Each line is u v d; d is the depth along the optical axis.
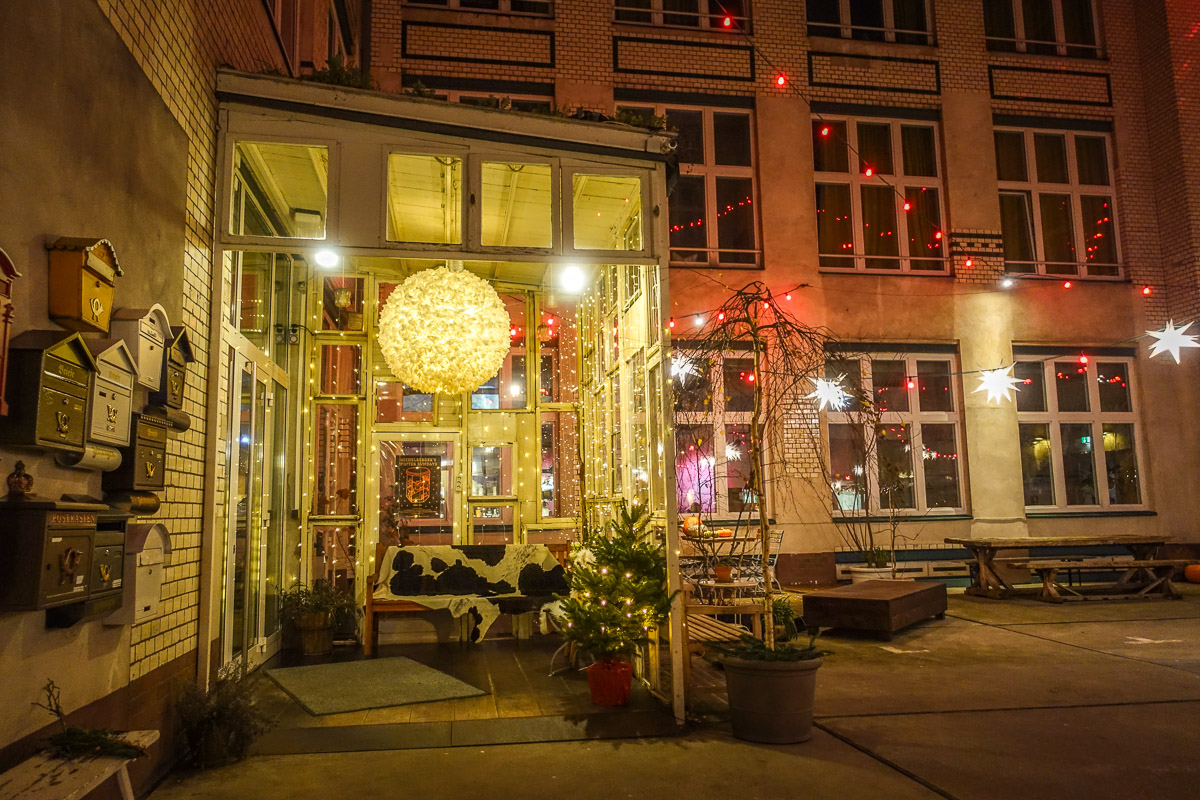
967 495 13.19
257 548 7.27
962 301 13.43
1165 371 13.97
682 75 13.05
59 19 3.24
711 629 7.60
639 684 6.70
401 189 6.66
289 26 7.88
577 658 7.30
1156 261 14.23
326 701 6.11
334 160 5.52
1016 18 14.59
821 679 6.96
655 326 6.37
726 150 13.26
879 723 5.62
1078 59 14.50
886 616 8.58
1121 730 5.42
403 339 7.98
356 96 5.55
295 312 9.29
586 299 10.20
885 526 12.66
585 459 9.96
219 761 4.72
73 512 3.13
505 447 10.88
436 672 7.13
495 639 8.88
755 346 6.13
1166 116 14.24
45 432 2.96
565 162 5.94
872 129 13.84
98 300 3.37
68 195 3.33
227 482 6.05
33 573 2.88
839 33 13.87
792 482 12.28
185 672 4.82
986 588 11.94
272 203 7.12
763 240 12.84
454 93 12.38
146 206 4.12
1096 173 14.56
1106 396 14.04
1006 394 10.02
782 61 13.38
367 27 12.20
